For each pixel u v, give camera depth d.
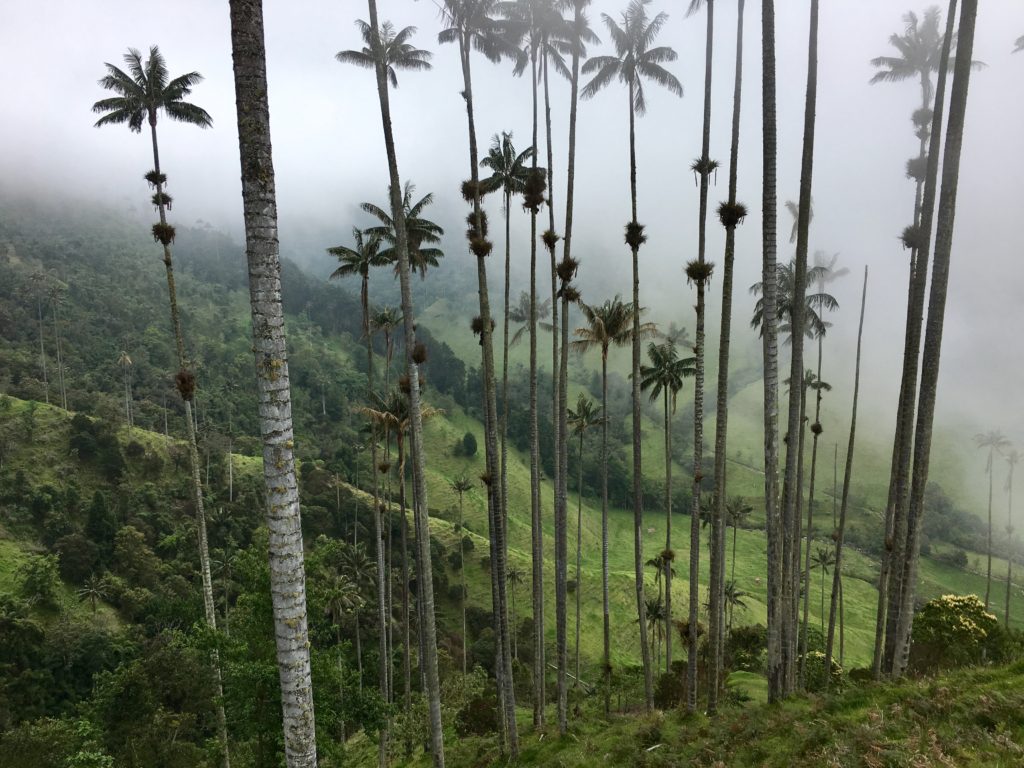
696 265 20.73
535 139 23.59
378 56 16.77
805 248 15.78
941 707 10.56
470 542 88.00
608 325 27.00
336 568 58.22
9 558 58.69
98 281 155.62
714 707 19.09
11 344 111.44
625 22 23.03
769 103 15.47
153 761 30.03
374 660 39.00
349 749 37.84
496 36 22.08
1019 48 19.69
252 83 7.50
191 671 33.53
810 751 10.98
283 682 7.93
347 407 138.50
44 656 47.97
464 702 35.66
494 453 20.81
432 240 29.36
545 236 23.80
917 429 15.55
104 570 61.12
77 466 74.31
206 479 83.00
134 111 27.95
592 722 24.95
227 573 59.72
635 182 22.95
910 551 15.73
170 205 28.05
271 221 7.74
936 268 14.73
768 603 15.98
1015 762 8.09
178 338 27.45
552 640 69.88
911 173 25.97
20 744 26.12
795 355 16.48
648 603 51.81
